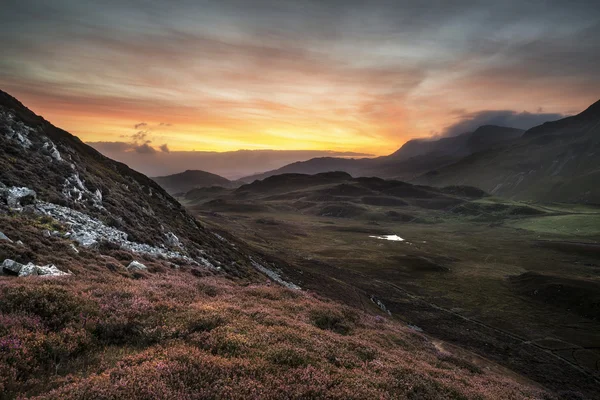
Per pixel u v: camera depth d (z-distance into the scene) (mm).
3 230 22328
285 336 14898
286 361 11992
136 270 26188
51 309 12133
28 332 10352
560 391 47688
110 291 16078
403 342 25125
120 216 44969
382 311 76000
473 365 27484
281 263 87562
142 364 9539
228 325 14414
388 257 156500
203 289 23875
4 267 17047
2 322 10406
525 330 79562
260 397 8703
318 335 16953
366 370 13633
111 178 64188
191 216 82750
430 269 139625
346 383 11070
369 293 94500
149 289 18609
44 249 22484
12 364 8680
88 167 59156
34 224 27016
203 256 51469
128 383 8344
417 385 13594
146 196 70500
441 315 84812
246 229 198625
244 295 24578
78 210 37562
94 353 10789
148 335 12438
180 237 55906
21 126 50469
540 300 105250
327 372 11734
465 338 69750
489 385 20953
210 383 9094
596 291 101312
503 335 74688
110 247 31188
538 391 26609
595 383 54250
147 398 7879
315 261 129250
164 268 30625
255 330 14617
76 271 20891
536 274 123812
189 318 14492
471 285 119062
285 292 28375
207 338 12789
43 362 9539
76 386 8070
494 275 136125
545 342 72562
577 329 82188
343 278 107812
